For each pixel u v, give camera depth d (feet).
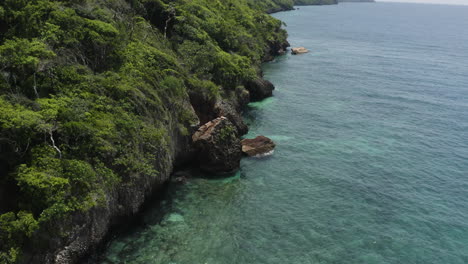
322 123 200.85
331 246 104.27
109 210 98.43
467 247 106.32
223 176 138.82
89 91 112.47
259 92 231.91
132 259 93.97
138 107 119.44
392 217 119.34
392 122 207.92
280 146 168.66
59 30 119.03
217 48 218.59
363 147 172.55
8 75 99.04
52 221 82.12
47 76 106.42
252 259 97.25
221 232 107.14
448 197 132.77
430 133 193.77
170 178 132.98
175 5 223.51
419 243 107.14
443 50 485.15
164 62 156.87
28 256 78.59
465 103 248.32
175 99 143.13
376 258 100.22
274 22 403.95
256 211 118.73
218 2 317.42
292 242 104.99
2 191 83.05
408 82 302.04
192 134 145.48
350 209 122.72
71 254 86.63
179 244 100.83
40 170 86.07
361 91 269.44
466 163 160.04
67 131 94.99
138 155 109.81
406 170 151.64
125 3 183.01
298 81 288.51
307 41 504.43
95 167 96.07
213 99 167.43
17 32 114.73
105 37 132.77
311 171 147.02
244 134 178.70
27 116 88.12
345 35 587.27
